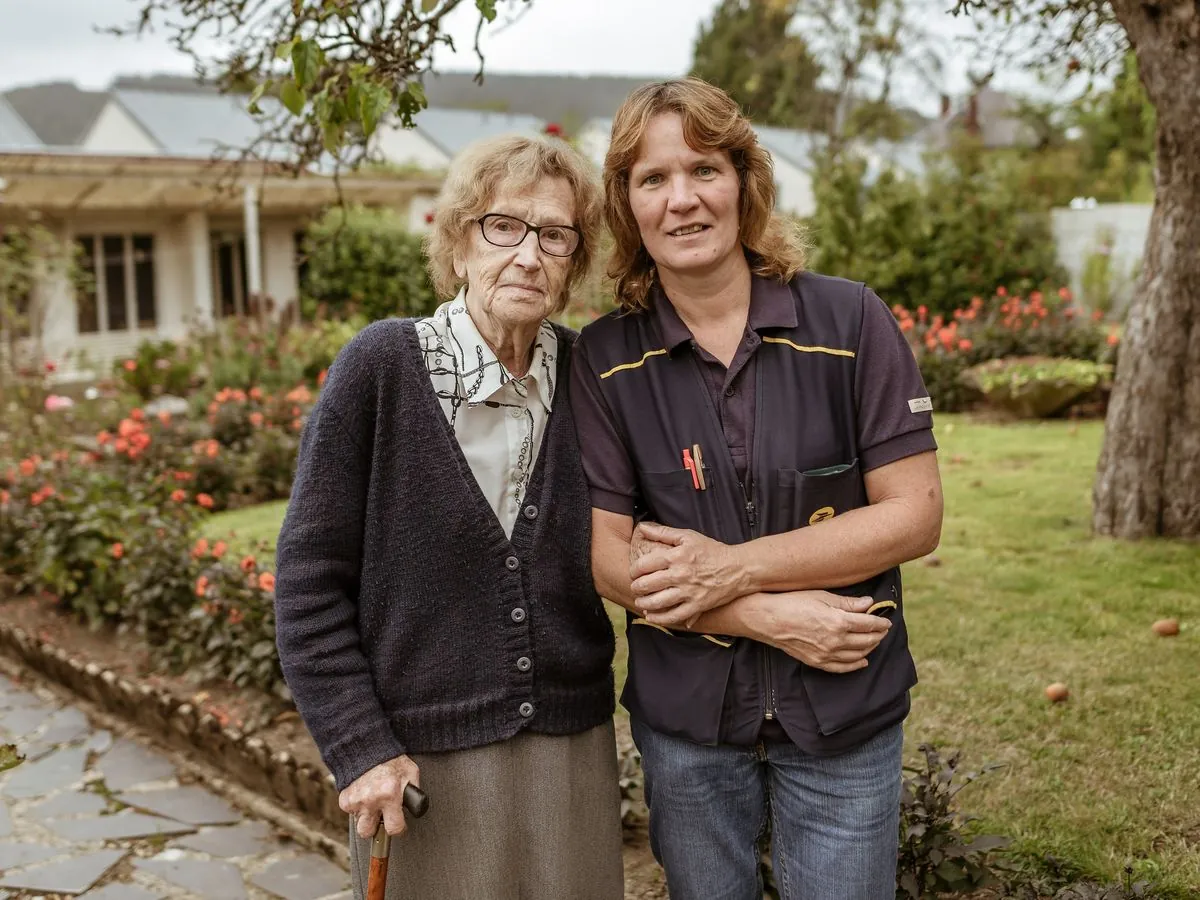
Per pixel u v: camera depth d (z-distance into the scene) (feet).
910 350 5.53
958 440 25.46
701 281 5.58
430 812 5.47
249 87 10.90
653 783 5.82
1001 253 42.01
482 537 5.38
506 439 5.54
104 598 15.62
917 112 61.16
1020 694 11.24
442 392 5.45
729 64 103.55
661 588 5.31
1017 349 32.17
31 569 16.78
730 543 5.44
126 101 63.52
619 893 5.97
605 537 5.62
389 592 5.41
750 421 5.50
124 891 9.43
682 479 5.49
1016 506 18.80
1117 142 65.05
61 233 46.98
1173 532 16.11
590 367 5.77
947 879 7.29
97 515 15.83
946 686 11.57
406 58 8.37
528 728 5.52
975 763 9.86
